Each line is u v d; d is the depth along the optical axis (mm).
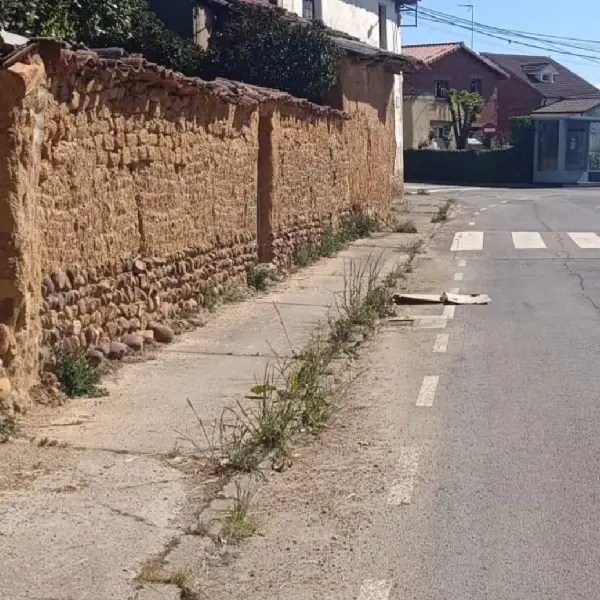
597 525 4441
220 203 10258
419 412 6410
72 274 6840
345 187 17188
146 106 8070
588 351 8312
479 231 19781
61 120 6562
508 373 7527
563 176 45688
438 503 4738
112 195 7480
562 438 5797
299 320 9609
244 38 16562
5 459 5191
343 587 3838
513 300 11164
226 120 10352
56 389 6352
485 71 52125
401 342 8820
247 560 4098
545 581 3875
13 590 3682
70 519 4402
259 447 5410
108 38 10992
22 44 5781
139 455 5328
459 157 45188
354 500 4793
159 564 3936
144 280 8148
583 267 14031
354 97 18125
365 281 12344
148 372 7305
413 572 3969
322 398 6301
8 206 5734
